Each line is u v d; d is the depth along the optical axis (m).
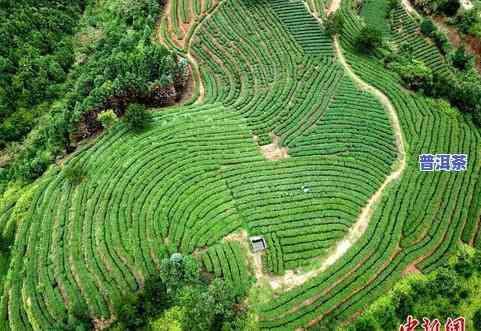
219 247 57.78
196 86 82.38
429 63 91.88
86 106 73.62
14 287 59.47
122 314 50.47
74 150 74.19
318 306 54.03
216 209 61.72
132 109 70.94
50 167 71.75
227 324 50.50
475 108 79.69
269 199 63.34
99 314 53.78
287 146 71.81
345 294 55.09
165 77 75.94
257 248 58.06
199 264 56.09
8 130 86.12
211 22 91.88
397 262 58.66
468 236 62.84
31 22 101.88
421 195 65.81
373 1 100.38
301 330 52.38
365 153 70.94
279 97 79.06
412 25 98.31
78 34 105.88
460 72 90.31
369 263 58.00
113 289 55.03
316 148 71.25
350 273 57.25
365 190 65.75
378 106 78.69
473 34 94.31
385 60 87.25
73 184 66.62
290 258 57.72
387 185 67.19
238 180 65.81
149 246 58.16
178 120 73.88
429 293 56.47
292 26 92.00
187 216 60.97
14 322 56.81
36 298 56.81
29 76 93.31
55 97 91.94
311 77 83.06
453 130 76.12
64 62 97.94
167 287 52.75
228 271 55.53
